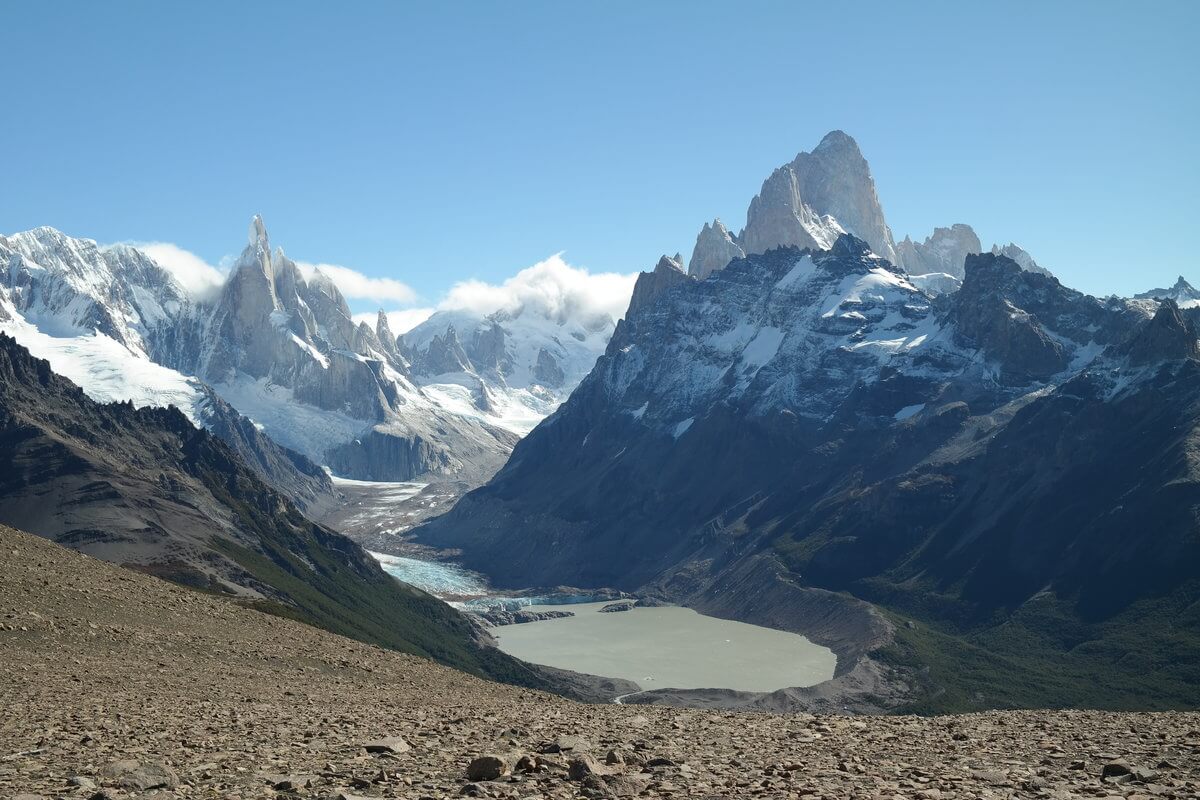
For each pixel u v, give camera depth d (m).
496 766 32.09
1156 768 36.59
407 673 101.50
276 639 102.69
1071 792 31.64
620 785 30.64
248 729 44.94
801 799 29.56
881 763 38.38
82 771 31.58
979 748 42.97
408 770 33.38
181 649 86.88
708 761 37.94
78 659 74.06
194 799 27.59
